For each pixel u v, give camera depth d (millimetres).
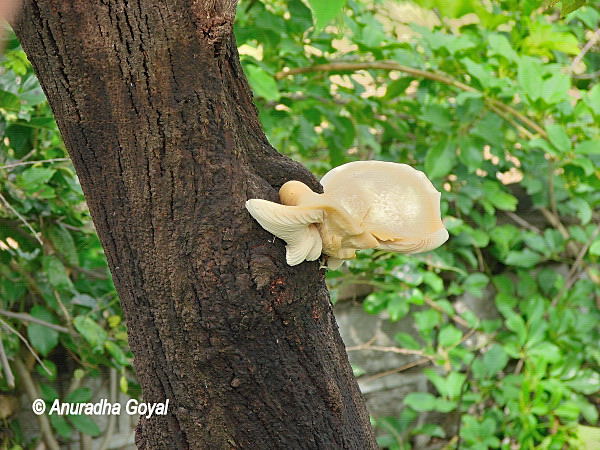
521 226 3896
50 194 2428
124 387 2742
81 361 2764
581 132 2949
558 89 2666
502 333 3762
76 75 1623
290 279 1648
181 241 1641
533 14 3234
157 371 1701
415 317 3553
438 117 3006
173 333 1669
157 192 1640
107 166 1649
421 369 3826
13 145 2461
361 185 1744
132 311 1694
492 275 3906
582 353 3770
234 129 1657
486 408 3791
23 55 2271
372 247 1669
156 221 1646
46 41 1618
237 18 2637
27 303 2771
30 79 2320
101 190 1662
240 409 1690
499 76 2938
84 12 1606
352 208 1728
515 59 2686
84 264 2715
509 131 3369
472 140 3018
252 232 1637
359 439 1763
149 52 1616
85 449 2924
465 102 2961
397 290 3268
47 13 1606
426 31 2934
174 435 1719
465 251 3555
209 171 1636
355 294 3521
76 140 1651
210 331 1654
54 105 1649
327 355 1715
